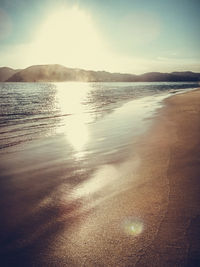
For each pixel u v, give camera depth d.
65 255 2.53
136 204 3.61
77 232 2.96
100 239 2.78
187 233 2.76
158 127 10.32
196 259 2.32
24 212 3.58
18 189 4.52
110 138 8.86
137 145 7.48
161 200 3.67
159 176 4.70
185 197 3.71
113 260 2.39
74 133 10.33
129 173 5.04
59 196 4.13
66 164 6.09
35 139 9.43
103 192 4.19
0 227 3.16
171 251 2.46
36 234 2.96
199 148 6.54
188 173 4.74
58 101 34.78
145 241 2.67
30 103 30.77
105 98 38.25
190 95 32.00
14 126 12.94
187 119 12.07
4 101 33.66
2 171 5.67
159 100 27.14
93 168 5.61
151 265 2.28
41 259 2.48
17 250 2.65
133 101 28.75
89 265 2.34
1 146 8.30
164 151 6.51
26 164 6.21
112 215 3.34
